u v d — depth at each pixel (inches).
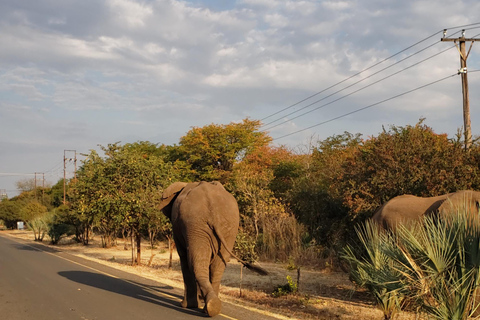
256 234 846.5
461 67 745.6
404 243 276.2
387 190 524.7
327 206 669.3
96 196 770.2
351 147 1284.4
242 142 1406.3
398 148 533.0
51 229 1400.1
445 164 504.4
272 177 975.0
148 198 737.0
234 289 513.7
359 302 423.2
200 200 328.5
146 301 387.5
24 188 4906.5
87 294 423.5
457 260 256.1
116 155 792.3
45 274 577.0
